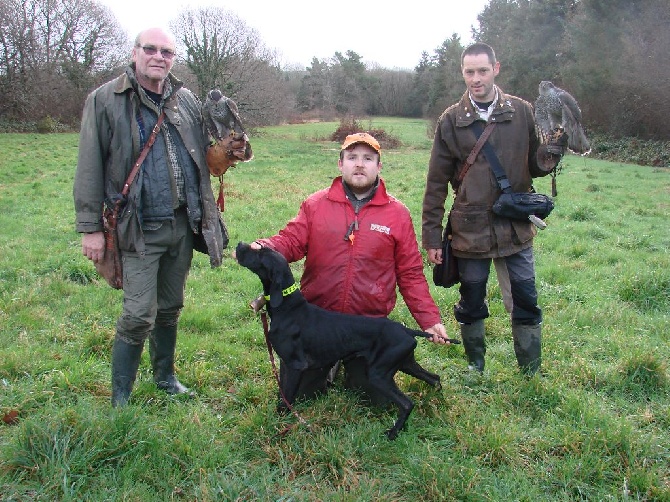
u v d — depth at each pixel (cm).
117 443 280
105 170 314
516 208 368
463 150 384
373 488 272
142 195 313
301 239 359
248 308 552
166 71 307
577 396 362
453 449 310
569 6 3544
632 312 558
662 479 290
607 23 3034
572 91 3181
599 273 712
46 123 3444
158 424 310
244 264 328
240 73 3756
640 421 347
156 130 312
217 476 270
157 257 327
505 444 307
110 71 3966
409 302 367
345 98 6175
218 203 357
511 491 278
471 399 369
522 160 381
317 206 356
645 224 1079
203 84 3672
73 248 789
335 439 304
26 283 611
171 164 318
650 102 2820
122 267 321
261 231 931
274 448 300
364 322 328
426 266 737
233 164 337
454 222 397
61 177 1595
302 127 4462
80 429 280
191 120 331
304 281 370
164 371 371
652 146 2748
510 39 3819
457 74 4894
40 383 358
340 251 350
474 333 417
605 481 289
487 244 384
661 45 2791
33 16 3656
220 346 450
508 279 398
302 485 277
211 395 369
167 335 364
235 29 3697
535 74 3588
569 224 1040
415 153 2861
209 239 333
